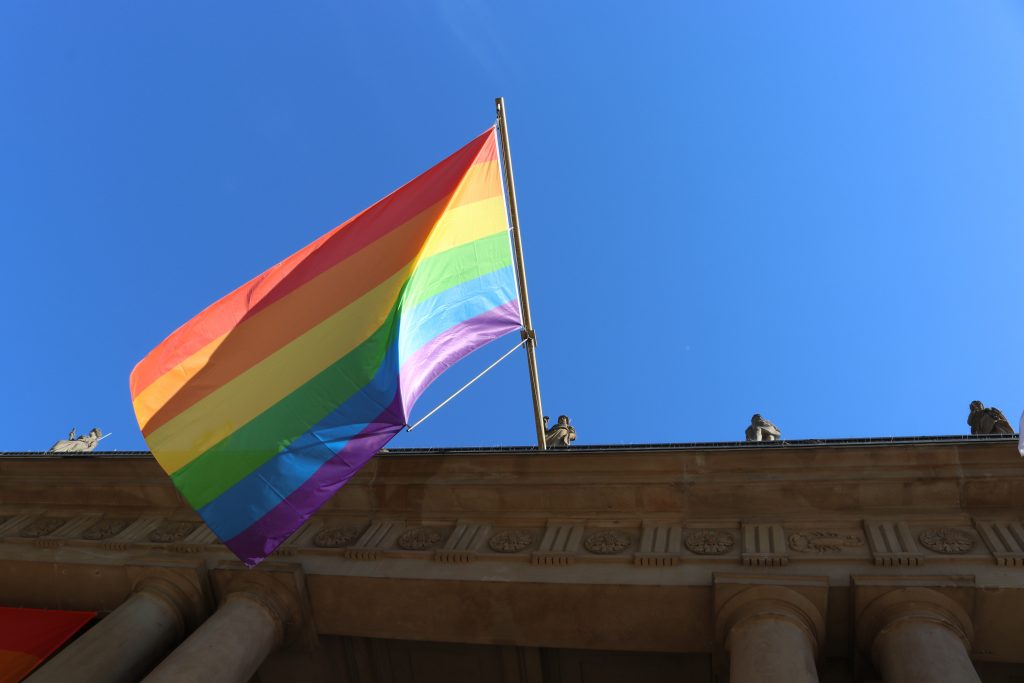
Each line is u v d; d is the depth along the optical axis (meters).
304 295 16.08
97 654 15.95
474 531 17.89
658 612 15.83
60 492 21.20
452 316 17.12
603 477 17.70
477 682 18.30
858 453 16.62
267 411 14.49
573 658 17.61
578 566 16.44
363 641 18.17
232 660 15.77
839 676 15.06
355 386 14.49
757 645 14.07
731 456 17.20
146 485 20.47
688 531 16.91
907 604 14.52
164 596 17.69
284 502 13.68
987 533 15.50
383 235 16.69
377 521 18.72
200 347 15.56
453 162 17.95
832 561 15.53
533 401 19.55
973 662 15.06
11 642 17.86
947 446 16.27
